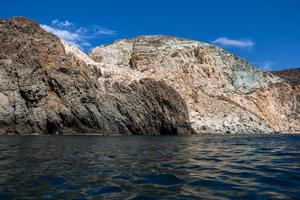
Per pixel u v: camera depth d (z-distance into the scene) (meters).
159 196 9.52
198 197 9.48
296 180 11.98
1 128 38.53
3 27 45.38
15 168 13.40
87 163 15.48
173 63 71.94
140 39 79.44
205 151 23.34
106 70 52.84
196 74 73.00
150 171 13.64
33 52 43.00
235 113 68.62
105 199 9.10
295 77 108.44
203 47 78.94
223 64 80.12
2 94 39.25
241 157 19.55
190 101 66.44
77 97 44.16
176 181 11.66
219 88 74.75
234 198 9.41
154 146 26.95
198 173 13.34
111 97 47.72
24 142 26.91
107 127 45.41
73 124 43.16
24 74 41.09
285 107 82.31
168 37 82.50
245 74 81.31
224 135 54.12
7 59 41.34
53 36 48.19
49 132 41.84
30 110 40.69
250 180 11.95
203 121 62.19
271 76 85.94
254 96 77.56
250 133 65.19
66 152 19.94
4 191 9.59
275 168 14.89
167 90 52.88
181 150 23.72
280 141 37.75
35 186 10.31
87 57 55.81
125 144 28.23
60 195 9.36
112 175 12.53
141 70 70.19
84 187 10.41
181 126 53.25
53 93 43.41
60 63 45.47
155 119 50.75
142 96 50.84
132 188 10.46
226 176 12.73
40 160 15.95
